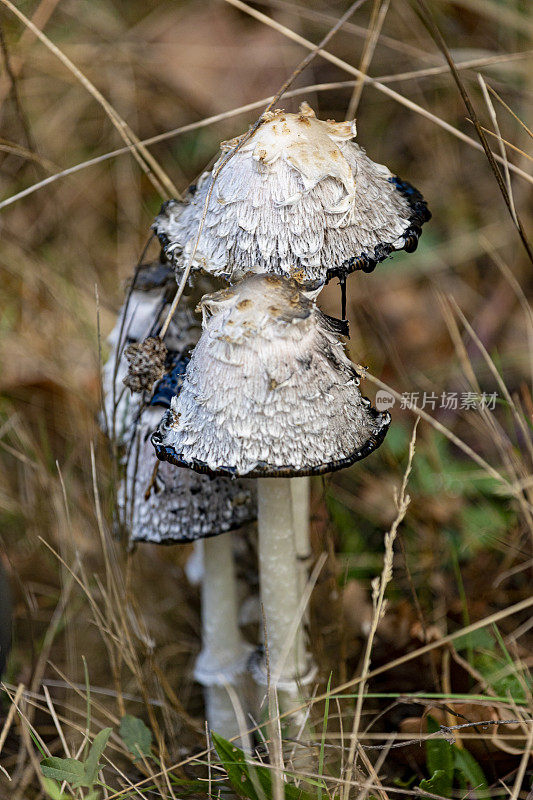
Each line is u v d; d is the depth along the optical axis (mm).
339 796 3596
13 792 3996
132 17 8273
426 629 4746
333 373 3182
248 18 8484
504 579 5238
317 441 3090
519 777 3354
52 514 5551
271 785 3506
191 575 5324
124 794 3801
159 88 8172
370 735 3709
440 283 7238
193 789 3908
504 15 6797
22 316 6703
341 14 8000
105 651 5039
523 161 6613
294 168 3207
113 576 4609
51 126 7547
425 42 7285
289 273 3217
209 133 8000
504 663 4492
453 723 4062
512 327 6688
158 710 4730
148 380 3625
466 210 7434
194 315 3910
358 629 5055
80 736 4473
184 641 5316
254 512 4164
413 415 6086
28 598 4812
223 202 3307
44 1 6684
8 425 5875
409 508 5402
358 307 6777
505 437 5168
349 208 3244
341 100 7930
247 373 3059
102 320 6367
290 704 4168
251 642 5199
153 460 4102
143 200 7734
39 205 7156
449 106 7438
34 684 4539
